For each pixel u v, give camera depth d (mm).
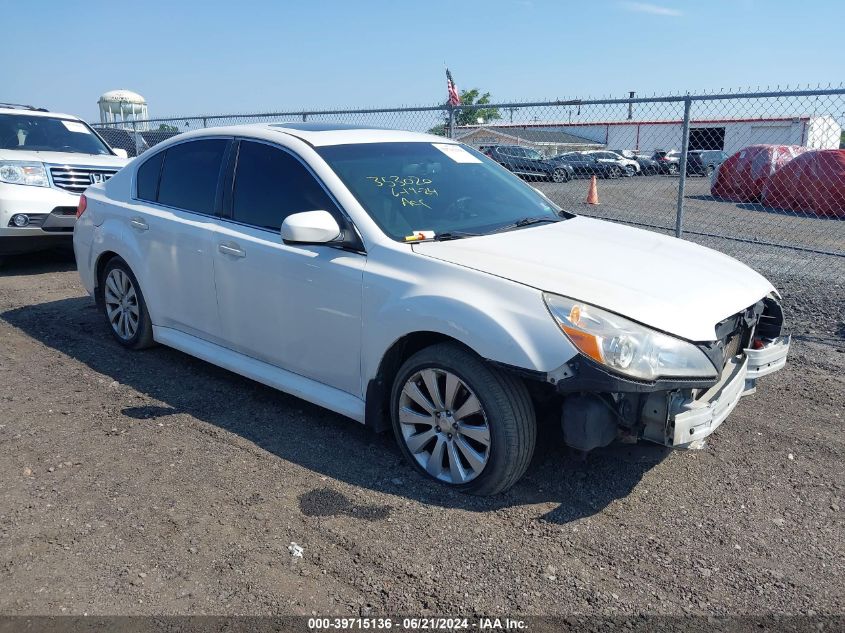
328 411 4582
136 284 5410
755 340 4016
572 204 12430
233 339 4602
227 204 4613
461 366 3428
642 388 3105
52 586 2863
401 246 3752
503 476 3434
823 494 3691
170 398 4766
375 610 2760
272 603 2781
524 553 3127
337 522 3336
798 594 2900
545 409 3732
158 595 2818
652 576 2998
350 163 4246
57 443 4102
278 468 3834
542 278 3400
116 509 3424
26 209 8141
